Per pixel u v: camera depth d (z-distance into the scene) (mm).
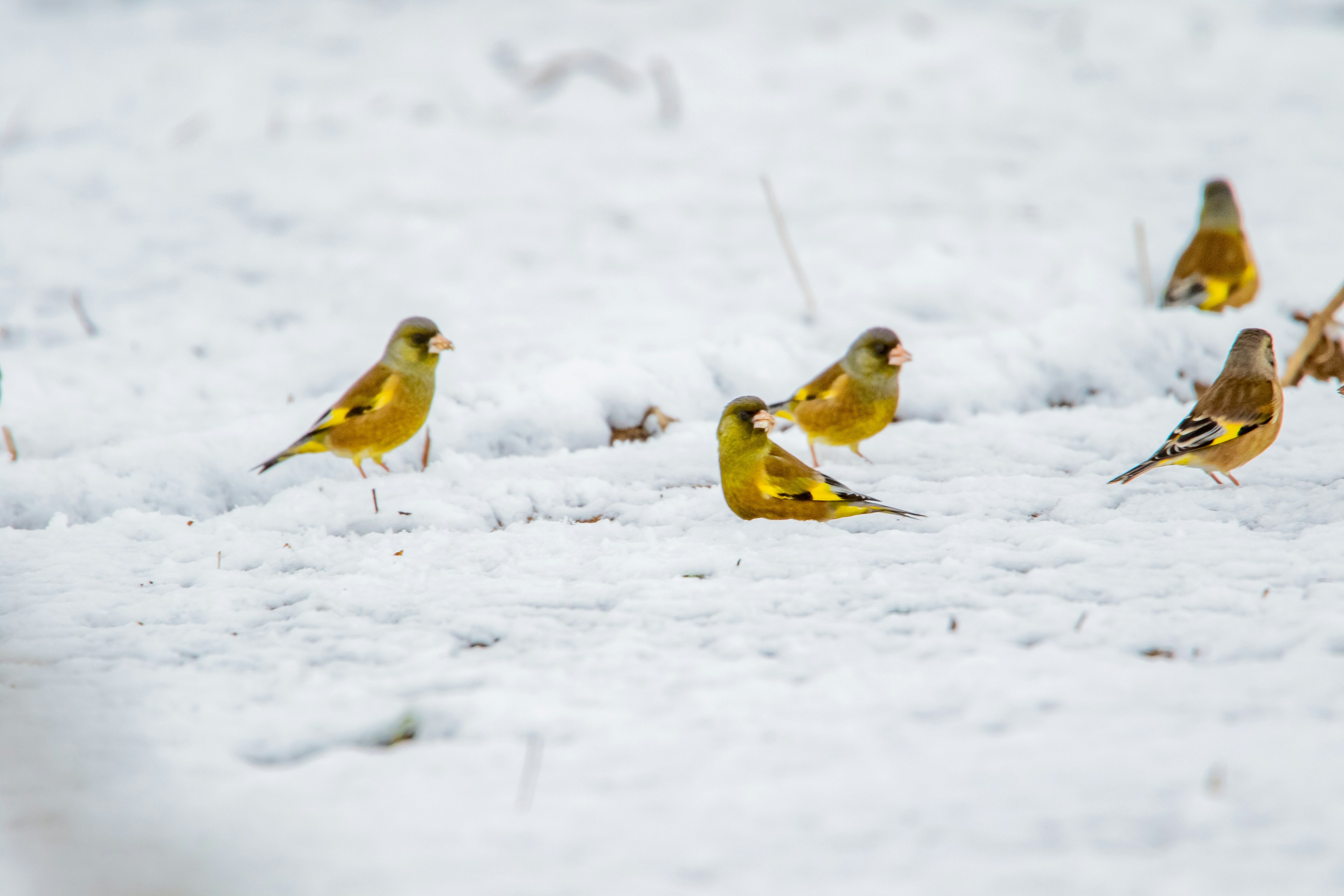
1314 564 8125
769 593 8250
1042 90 33625
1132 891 4516
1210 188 15914
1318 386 13398
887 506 10133
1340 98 31688
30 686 7008
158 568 9414
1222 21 40844
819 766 5664
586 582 8727
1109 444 12031
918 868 4742
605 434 13398
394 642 7660
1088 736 5836
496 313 17156
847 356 11945
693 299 17578
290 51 39688
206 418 13656
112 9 50750
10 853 4973
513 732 6203
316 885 4699
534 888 4664
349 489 11367
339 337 16500
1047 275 18359
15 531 10352
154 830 5191
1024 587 8086
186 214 23609
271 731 6371
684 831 5098
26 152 29156
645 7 45625
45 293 18938
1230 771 5418
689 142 29031
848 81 34562
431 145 28984
